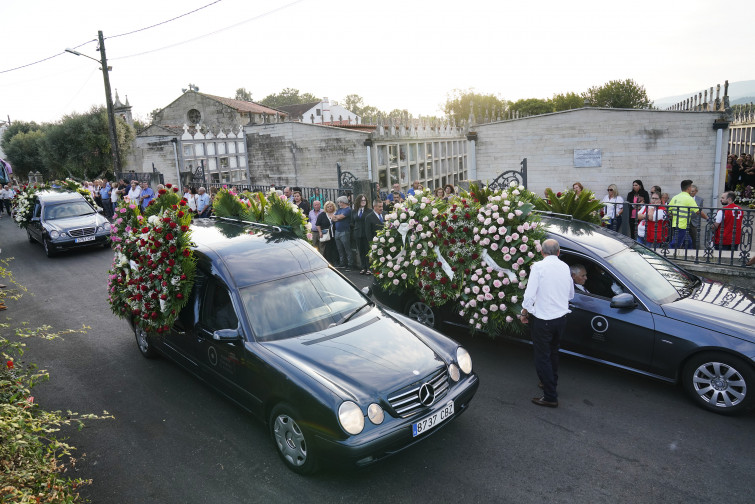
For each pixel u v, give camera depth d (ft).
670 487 12.31
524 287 18.33
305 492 12.60
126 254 19.47
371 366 13.30
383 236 22.74
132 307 18.57
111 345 23.36
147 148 77.66
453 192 36.17
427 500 12.14
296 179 63.10
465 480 12.85
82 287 34.06
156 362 21.25
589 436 14.62
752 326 15.31
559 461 13.51
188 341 17.31
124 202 20.86
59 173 110.83
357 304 16.80
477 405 16.67
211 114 124.47
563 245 19.02
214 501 12.45
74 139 103.50
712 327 15.53
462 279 19.60
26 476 9.27
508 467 13.33
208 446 14.87
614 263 18.04
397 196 38.06
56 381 19.77
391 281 22.38
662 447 13.96
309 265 17.57
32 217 48.32
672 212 28.35
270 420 13.87
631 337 16.85
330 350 13.92
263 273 16.47
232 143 86.22
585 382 18.01
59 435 15.81
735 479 12.50
